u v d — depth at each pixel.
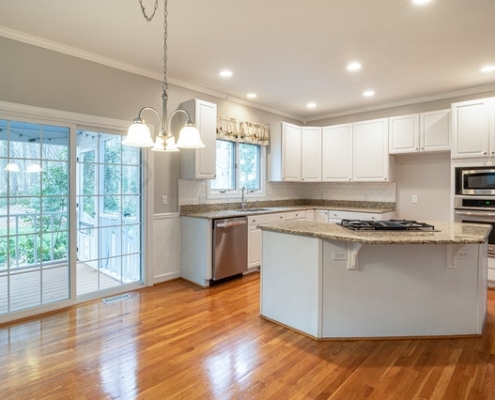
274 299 2.93
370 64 3.59
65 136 3.25
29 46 2.98
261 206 5.48
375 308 2.61
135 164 3.86
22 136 2.99
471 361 2.30
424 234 2.44
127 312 3.17
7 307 2.95
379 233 2.49
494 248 3.76
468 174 3.91
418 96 4.80
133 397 1.90
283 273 2.84
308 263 2.64
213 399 1.88
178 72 3.88
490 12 2.53
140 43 3.11
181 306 3.33
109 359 2.31
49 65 3.11
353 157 5.27
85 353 2.39
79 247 3.41
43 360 2.29
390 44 3.10
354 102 5.15
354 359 2.32
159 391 1.95
